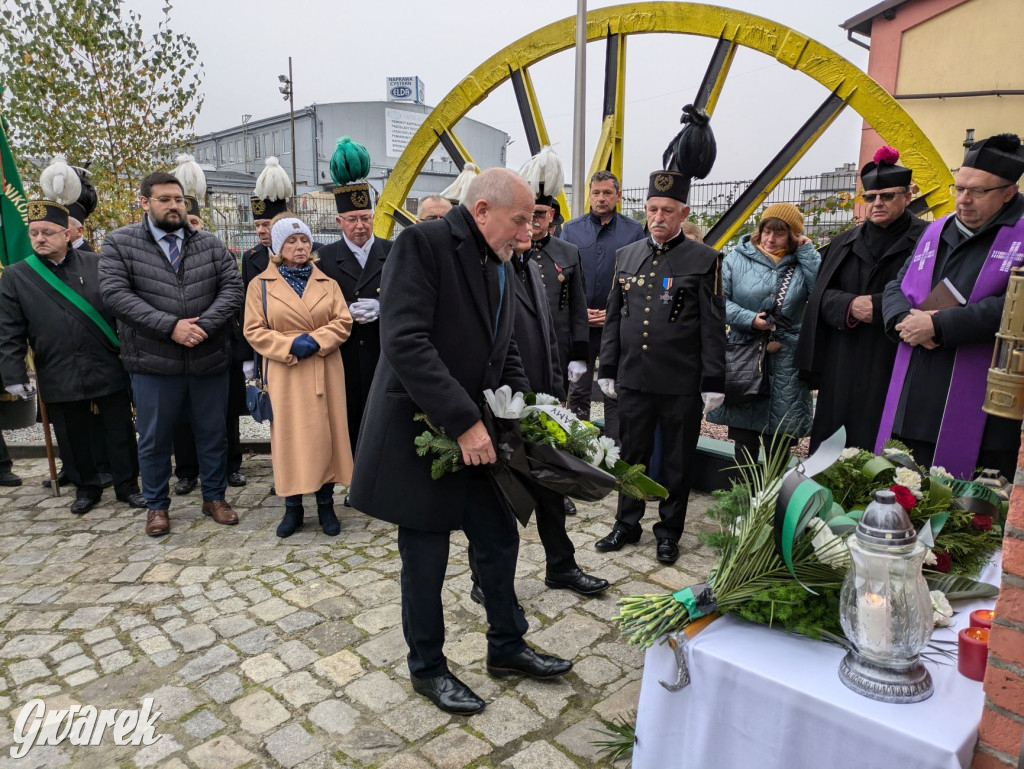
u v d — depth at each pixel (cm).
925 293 271
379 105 3425
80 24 693
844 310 312
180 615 292
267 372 368
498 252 209
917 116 1142
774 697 140
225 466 404
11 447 540
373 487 213
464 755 207
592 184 435
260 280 371
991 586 166
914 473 186
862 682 134
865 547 134
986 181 246
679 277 319
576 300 368
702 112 307
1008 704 120
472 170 515
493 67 704
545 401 225
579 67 657
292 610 295
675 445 328
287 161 3488
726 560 167
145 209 379
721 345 317
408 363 194
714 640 155
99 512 417
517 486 208
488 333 213
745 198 645
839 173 943
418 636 225
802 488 153
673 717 159
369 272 393
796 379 358
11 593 314
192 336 365
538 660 242
